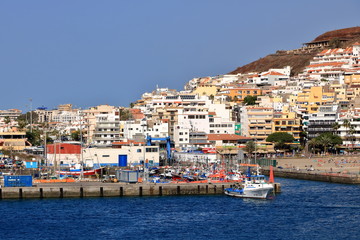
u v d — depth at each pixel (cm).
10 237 18375
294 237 18212
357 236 18325
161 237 18212
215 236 18312
